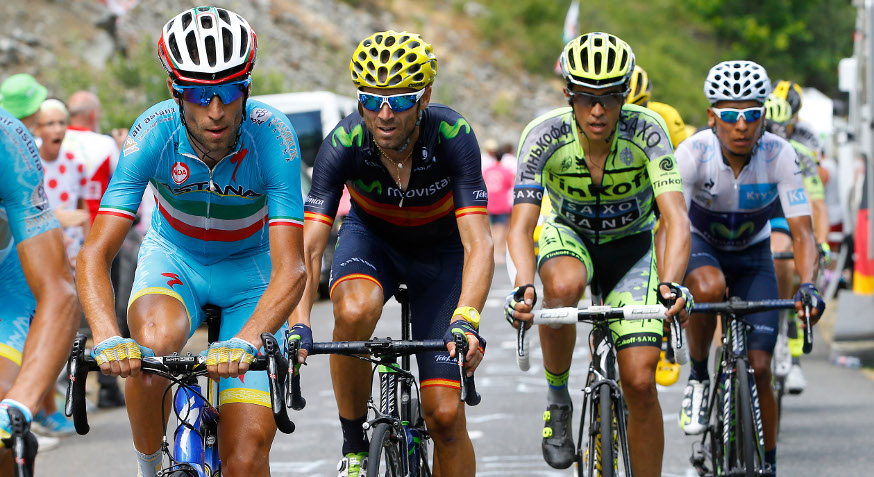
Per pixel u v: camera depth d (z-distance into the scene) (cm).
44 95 2080
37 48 5134
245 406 996
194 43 919
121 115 4466
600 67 1234
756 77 1480
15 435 782
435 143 1160
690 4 13400
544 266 1355
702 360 1558
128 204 1008
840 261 3428
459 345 1012
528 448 1803
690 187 1555
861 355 2788
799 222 1535
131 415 1016
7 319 893
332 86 7238
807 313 1305
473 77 9506
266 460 1006
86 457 1788
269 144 1023
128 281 2519
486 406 2164
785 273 1858
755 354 1478
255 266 1120
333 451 1797
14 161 850
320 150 1190
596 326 1290
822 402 2233
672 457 1742
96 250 982
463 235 1149
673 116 1922
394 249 1257
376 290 1191
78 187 2145
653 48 11931
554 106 9612
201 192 1045
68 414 868
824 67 13438
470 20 10581
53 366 830
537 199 1320
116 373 893
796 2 13438
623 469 1209
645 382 1238
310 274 1145
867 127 2894
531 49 10500
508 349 2827
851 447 1789
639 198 1358
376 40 1095
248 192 1048
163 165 1024
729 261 1612
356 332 1166
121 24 6103
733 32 13400
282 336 1064
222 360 891
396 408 1143
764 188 1551
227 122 943
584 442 1409
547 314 1156
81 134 2219
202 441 996
